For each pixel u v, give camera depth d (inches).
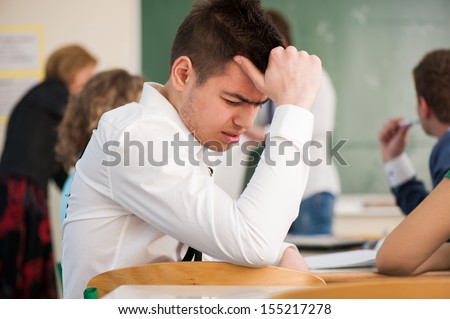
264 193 49.6
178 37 57.8
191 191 50.4
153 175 51.5
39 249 162.2
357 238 103.5
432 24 201.9
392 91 202.2
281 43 56.7
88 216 55.3
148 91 58.0
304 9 203.0
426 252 60.0
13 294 160.7
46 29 209.0
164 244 56.1
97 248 55.4
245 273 49.1
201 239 50.1
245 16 55.4
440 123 86.6
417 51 202.2
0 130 210.8
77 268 56.0
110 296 41.0
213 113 55.2
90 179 55.6
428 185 198.4
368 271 64.5
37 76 210.5
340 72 203.0
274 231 49.1
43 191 163.3
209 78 54.8
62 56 165.0
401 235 60.1
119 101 88.6
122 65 207.0
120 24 206.5
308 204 142.3
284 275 49.1
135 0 205.5
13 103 210.7
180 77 56.6
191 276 48.4
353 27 202.7
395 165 99.0
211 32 55.0
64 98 162.2
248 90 54.4
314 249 98.4
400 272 60.7
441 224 59.5
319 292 34.1
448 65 85.1
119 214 55.1
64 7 208.2
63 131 93.2
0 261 160.4
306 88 52.7
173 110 57.1
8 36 210.4
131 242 55.7
